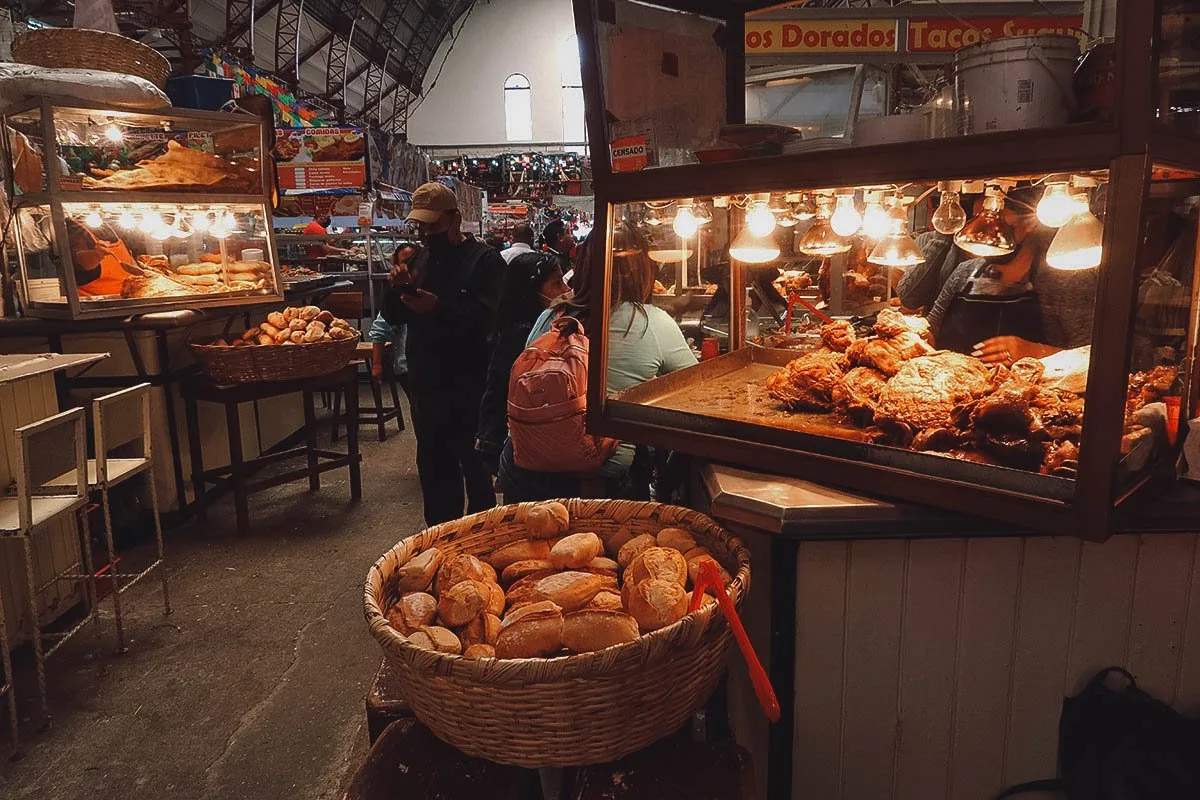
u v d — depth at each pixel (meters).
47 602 3.37
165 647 3.29
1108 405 1.26
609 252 1.96
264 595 3.75
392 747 1.45
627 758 1.38
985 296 2.09
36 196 4.17
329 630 3.42
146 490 4.53
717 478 1.74
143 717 2.82
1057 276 1.78
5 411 3.11
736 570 1.53
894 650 1.65
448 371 3.70
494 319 3.70
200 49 10.80
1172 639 1.63
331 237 8.32
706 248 2.23
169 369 4.60
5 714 2.84
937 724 1.69
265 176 5.36
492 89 30.03
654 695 1.27
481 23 29.58
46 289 4.41
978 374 1.67
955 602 1.62
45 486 2.96
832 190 1.60
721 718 1.77
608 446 2.35
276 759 2.60
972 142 1.32
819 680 1.66
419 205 3.59
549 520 1.73
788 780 1.71
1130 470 1.37
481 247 3.74
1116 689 1.64
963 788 1.72
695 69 2.03
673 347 2.20
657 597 1.37
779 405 2.00
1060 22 3.84
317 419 7.26
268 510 4.91
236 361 4.34
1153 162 1.22
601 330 2.01
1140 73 1.15
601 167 1.89
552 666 1.18
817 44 4.25
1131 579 1.61
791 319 2.66
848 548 1.60
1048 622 1.63
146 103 4.49
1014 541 1.59
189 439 4.65
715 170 1.68
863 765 1.71
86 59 4.37
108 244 4.47
